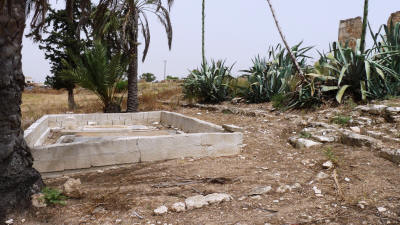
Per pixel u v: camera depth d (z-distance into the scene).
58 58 15.30
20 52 2.78
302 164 4.03
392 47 6.82
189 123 7.42
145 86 22.06
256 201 2.84
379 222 2.34
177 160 4.51
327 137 5.06
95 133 7.83
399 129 4.80
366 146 4.35
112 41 12.20
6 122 2.62
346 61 6.95
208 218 2.50
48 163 3.96
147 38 12.23
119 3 10.77
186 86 12.70
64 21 14.52
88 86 11.10
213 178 3.52
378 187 3.02
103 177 3.81
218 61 11.95
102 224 2.42
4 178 2.61
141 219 2.50
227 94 11.93
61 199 2.89
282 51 9.88
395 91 6.51
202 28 12.09
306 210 2.62
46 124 8.05
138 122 9.68
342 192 2.98
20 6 2.70
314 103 7.34
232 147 4.92
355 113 5.97
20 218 2.53
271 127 6.52
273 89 9.70
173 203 2.80
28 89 33.62
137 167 4.21
